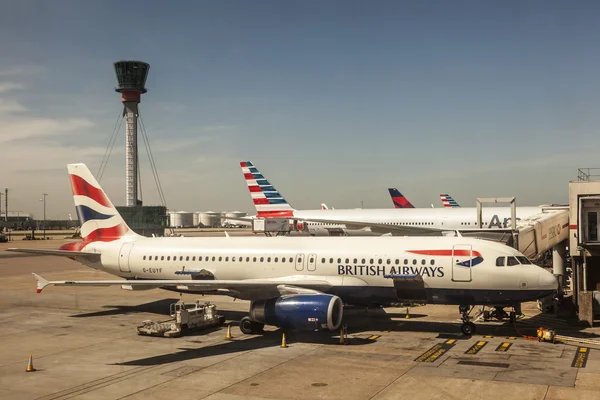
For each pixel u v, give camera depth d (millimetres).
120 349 24547
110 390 18484
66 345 25406
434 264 27344
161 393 18125
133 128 127812
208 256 32156
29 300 40250
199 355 23312
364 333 27672
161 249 33562
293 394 17875
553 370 20391
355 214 66188
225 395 17828
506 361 21781
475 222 58719
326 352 23672
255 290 28688
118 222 35594
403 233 60656
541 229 34531
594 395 17422
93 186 35969
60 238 144125
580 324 29531
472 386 18500
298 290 27000
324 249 29922
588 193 31031
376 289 28469
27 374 20547
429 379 19375
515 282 26172
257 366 21406
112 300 40156
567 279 39688
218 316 30156
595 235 30734
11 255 89250
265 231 69812
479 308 32469
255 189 71750
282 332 28094
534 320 30906
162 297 41719
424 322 30562
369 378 19594
